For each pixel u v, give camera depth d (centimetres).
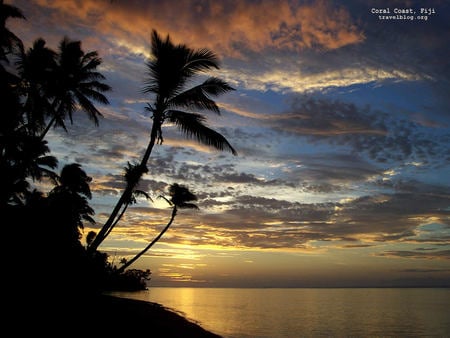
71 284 1295
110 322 939
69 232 1457
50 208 1445
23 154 1831
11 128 1734
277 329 2469
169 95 1279
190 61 1272
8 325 764
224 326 2338
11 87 1823
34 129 2009
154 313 1237
